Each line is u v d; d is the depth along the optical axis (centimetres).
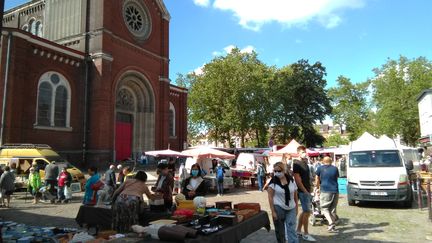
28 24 3409
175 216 644
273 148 2536
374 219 1095
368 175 1336
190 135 5616
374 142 1511
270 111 4731
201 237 530
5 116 2177
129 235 578
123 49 2992
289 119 5084
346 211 1252
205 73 4819
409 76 4531
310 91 5122
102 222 838
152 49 3400
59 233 688
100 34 2752
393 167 1352
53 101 2527
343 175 2348
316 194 1028
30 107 2362
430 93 3353
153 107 3356
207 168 2236
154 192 864
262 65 4809
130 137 3250
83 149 2673
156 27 3497
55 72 2556
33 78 2394
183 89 4134
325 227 974
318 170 961
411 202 1345
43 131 2434
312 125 5259
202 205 712
